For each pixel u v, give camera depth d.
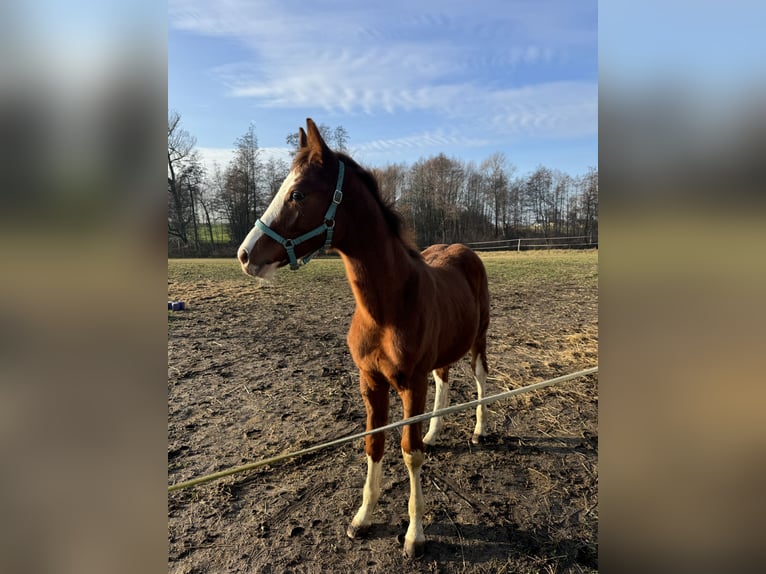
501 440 3.56
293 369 5.14
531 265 16.73
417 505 2.49
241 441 3.53
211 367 5.18
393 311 2.35
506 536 2.55
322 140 2.23
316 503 2.83
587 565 2.34
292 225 2.15
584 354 5.62
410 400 2.44
